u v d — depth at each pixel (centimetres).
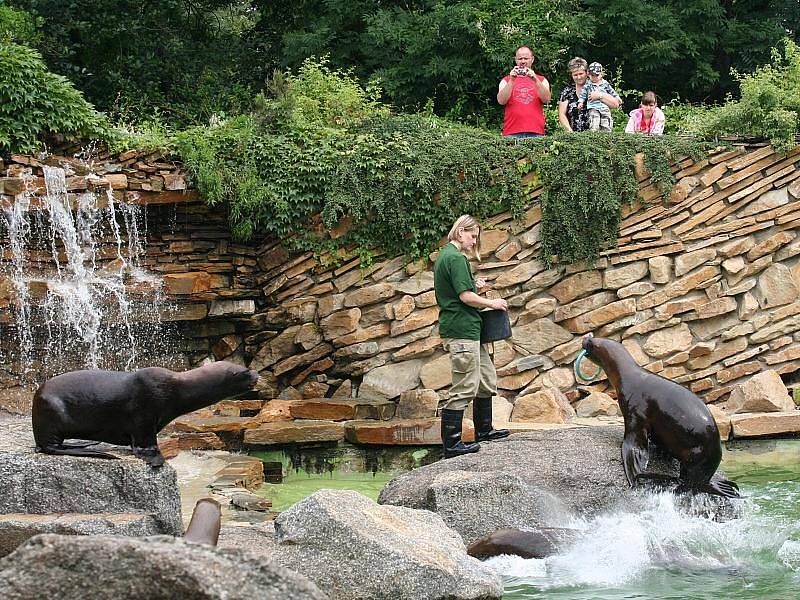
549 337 1213
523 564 627
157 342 1267
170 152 1230
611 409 1152
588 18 1756
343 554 541
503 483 701
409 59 1750
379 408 1145
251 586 316
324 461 1070
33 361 1185
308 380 1259
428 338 1221
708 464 718
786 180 1212
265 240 1291
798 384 1184
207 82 1905
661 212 1213
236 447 1077
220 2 2072
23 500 586
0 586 315
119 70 1856
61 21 1811
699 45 1895
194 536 428
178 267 1262
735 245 1205
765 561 631
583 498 720
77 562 316
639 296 1209
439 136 1286
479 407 855
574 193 1200
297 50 1847
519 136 1331
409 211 1241
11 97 1172
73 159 1204
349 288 1253
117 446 621
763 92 1229
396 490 743
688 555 638
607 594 567
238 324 1293
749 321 1205
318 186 1259
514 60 1672
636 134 1236
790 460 988
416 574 525
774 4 2052
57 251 1205
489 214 1238
